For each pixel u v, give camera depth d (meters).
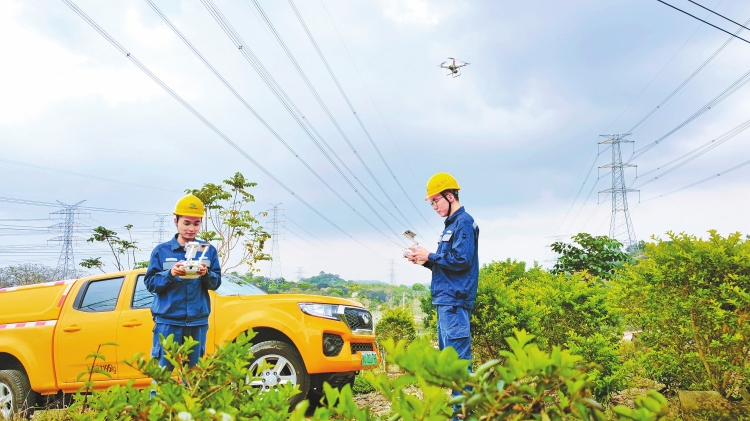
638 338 5.70
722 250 4.85
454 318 4.27
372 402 6.00
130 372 5.29
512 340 1.00
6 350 5.70
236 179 16.27
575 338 5.56
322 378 5.49
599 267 13.55
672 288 5.18
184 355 1.82
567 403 1.03
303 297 5.46
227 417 1.23
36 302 5.93
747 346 4.77
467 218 4.41
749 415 4.38
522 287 6.84
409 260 4.41
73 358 5.45
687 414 4.54
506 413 1.02
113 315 5.48
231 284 6.01
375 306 35.84
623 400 5.69
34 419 4.84
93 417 1.56
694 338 4.98
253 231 16.52
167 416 1.45
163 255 4.12
